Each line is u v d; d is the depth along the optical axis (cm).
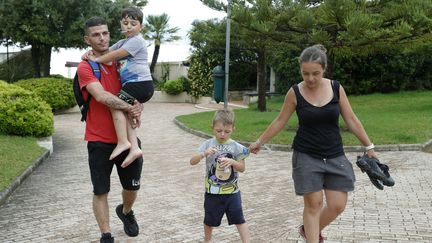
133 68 407
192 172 789
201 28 1527
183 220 522
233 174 397
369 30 991
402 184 681
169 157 941
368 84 2178
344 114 374
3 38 2158
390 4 1083
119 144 396
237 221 402
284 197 624
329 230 475
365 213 536
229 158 393
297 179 369
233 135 1130
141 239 461
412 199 597
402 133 1089
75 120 1672
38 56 2216
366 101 1956
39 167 827
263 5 1064
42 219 523
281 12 1078
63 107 1933
